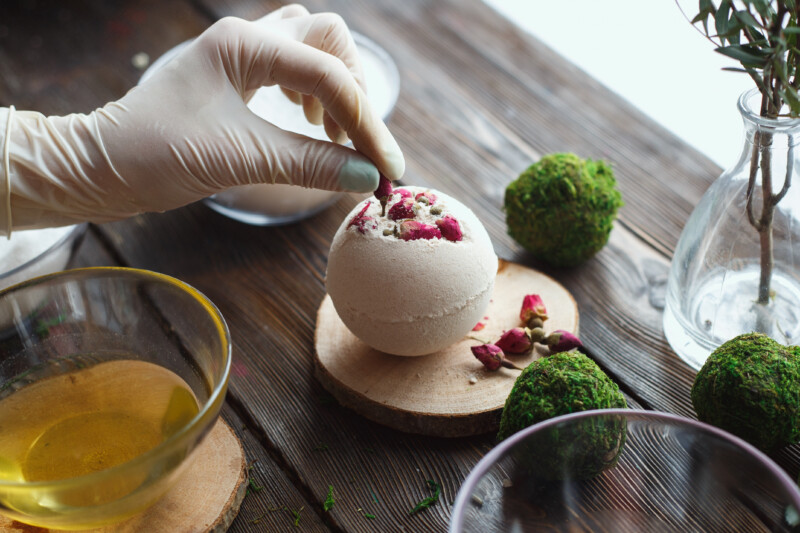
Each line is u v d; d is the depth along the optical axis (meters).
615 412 0.32
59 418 0.36
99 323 0.38
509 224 0.46
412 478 0.37
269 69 0.39
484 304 0.39
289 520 0.36
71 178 0.39
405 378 0.40
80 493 0.30
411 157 0.54
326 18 0.43
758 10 0.32
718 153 0.56
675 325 0.42
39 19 0.65
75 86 0.59
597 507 0.33
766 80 0.34
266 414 0.41
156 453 0.30
